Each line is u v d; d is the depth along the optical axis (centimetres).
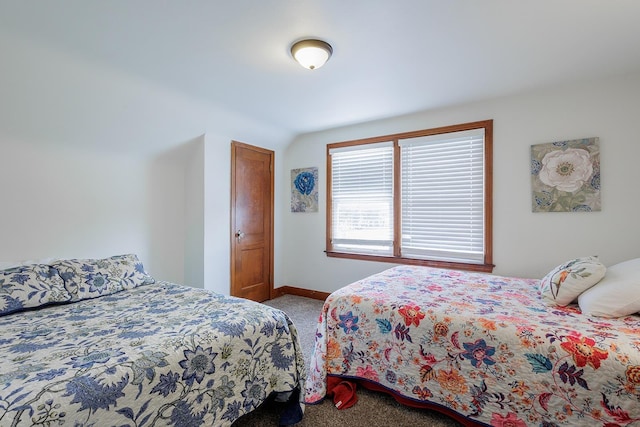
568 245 260
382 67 224
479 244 300
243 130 353
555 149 262
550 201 265
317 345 202
